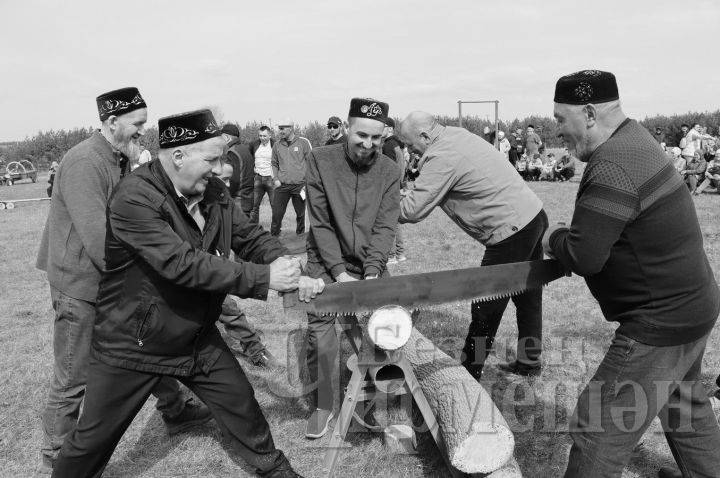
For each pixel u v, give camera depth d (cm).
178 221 259
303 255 652
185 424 377
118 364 259
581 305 609
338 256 355
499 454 277
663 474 311
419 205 398
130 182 252
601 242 238
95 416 263
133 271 256
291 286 262
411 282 272
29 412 408
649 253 239
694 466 280
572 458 260
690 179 1520
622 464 254
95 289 310
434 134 395
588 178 244
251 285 257
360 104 335
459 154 389
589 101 249
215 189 281
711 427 276
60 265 305
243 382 285
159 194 253
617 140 242
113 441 271
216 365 279
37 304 694
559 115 261
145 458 351
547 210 1327
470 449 277
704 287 244
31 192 2614
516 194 393
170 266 247
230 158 769
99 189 302
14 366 493
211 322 275
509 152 2178
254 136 3616
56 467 269
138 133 315
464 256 889
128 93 310
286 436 371
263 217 1395
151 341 259
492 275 284
